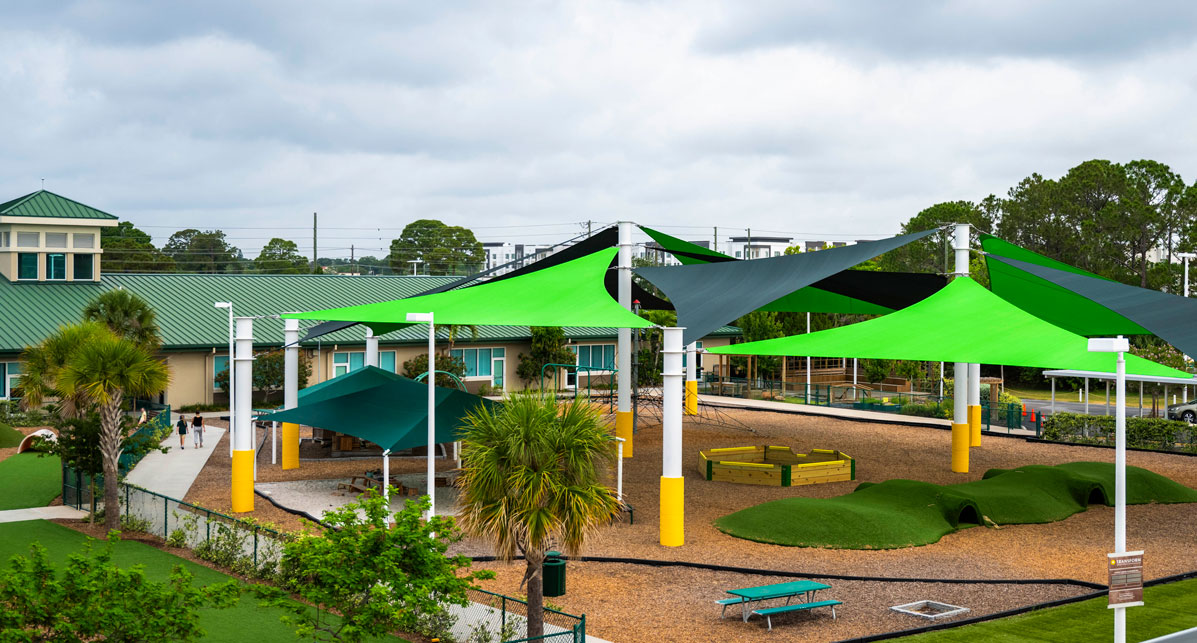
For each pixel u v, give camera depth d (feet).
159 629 35.50
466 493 44.37
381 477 91.30
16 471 95.86
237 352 78.33
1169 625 48.85
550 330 175.32
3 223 146.51
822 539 68.23
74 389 72.49
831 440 120.26
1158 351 150.71
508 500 43.24
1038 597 54.90
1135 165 248.73
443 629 48.67
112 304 118.32
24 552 66.13
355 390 91.40
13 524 75.20
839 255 83.10
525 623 49.19
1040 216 253.24
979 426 115.96
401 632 49.83
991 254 87.97
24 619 33.88
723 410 156.15
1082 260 247.09
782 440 120.06
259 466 101.14
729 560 64.03
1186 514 78.23
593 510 43.70
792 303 124.98
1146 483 84.64
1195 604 52.70
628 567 62.49
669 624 50.47
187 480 92.27
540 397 46.47
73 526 74.95
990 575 60.34
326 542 40.09
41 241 148.56
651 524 74.79
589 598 55.26
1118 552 41.04
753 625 50.26
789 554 65.82
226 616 52.26
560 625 49.88
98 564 36.29
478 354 173.47
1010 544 68.54
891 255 278.87
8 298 142.10
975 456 108.37
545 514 42.93
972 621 49.90
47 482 90.89
